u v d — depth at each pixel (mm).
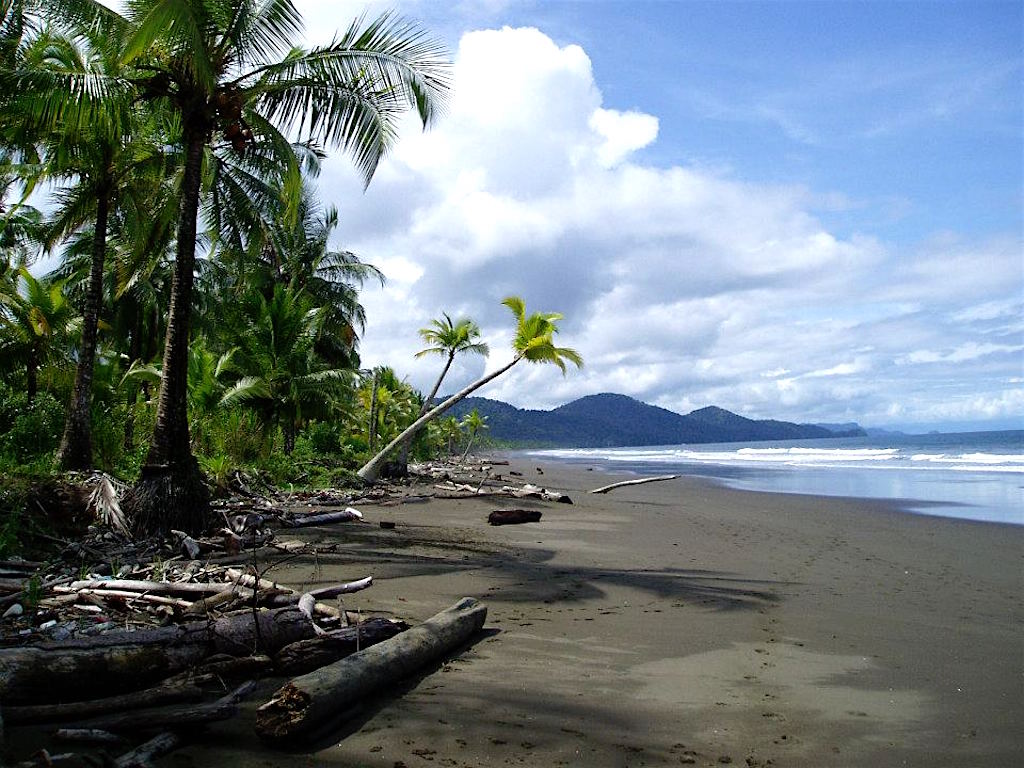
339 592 7652
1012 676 5766
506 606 7715
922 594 8969
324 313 28172
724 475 39438
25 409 15477
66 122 11133
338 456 28891
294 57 11539
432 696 5000
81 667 4562
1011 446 84562
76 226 15117
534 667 5719
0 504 9008
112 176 13984
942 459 53719
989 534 14977
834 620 7547
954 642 6758
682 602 8188
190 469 10516
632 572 9977
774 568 10656
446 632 6039
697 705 5016
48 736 4031
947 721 4805
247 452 20578
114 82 10484
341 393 27125
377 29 11234
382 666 5020
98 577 7488
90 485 10312
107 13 10578
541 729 4496
